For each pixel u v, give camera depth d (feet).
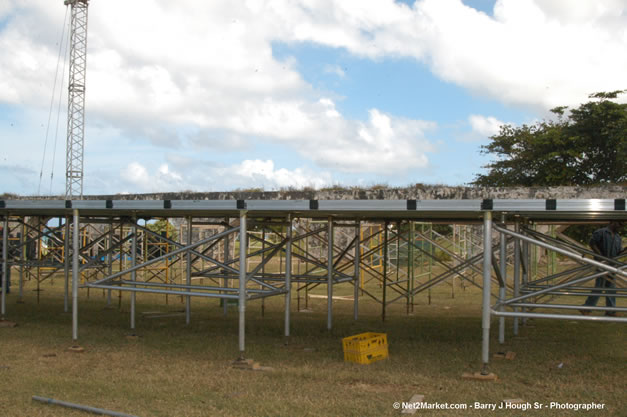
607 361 22.08
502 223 23.72
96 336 27.50
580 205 18.19
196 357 22.76
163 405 16.03
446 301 43.52
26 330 29.25
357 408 15.78
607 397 16.94
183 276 59.47
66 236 36.45
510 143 88.48
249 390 17.67
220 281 55.72
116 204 23.63
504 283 24.38
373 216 29.76
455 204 19.36
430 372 20.18
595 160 80.84
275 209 21.24
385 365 21.34
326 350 24.39
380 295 47.34
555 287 21.59
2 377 19.15
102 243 60.64
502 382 18.75
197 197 72.13
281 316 35.29
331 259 29.84
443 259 69.77
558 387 18.17
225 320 33.42
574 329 29.78
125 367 20.90
